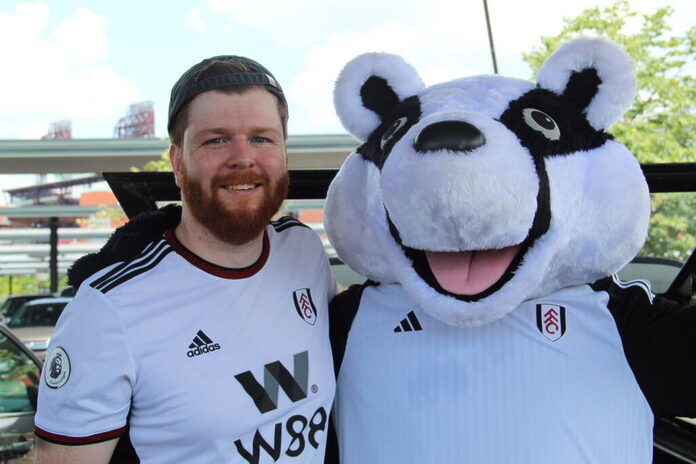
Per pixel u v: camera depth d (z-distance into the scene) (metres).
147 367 1.70
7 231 28.12
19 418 3.90
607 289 1.88
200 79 1.81
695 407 1.67
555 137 1.69
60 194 65.31
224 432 1.72
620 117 1.80
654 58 10.45
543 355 1.73
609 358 1.72
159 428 1.73
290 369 1.86
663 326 1.72
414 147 1.58
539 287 1.78
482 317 1.64
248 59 1.91
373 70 2.04
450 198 1.47
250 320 1.83
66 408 1.65
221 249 1.85
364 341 1.96
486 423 1.71
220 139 1.79
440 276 1.69
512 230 1.54
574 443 1.66
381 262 1.96
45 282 46.47
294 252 2.08
